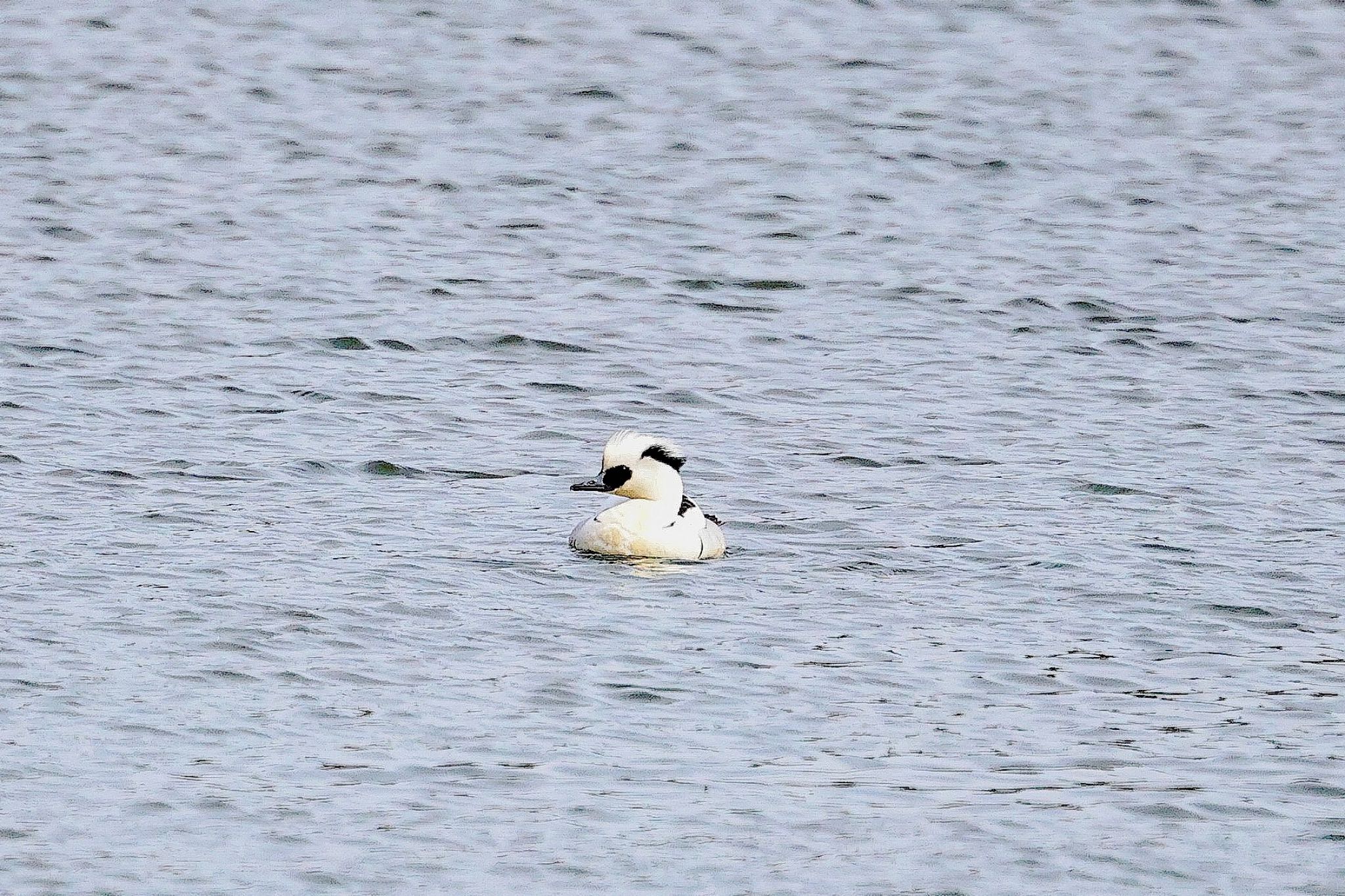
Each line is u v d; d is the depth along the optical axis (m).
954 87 48.53
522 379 30.23
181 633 19.16
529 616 20.12
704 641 19.55
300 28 51.84
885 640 19.73
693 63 50.00
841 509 24.42
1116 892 14.68
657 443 22.62
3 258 35.41
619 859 14.95
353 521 23.31
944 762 16.86
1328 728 17.78
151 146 42.62
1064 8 55.59
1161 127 46.28
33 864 14.59
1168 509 24.48
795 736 17.31
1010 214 40.25
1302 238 39.03
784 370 31.02
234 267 35.44
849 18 54.28
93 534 22.27
